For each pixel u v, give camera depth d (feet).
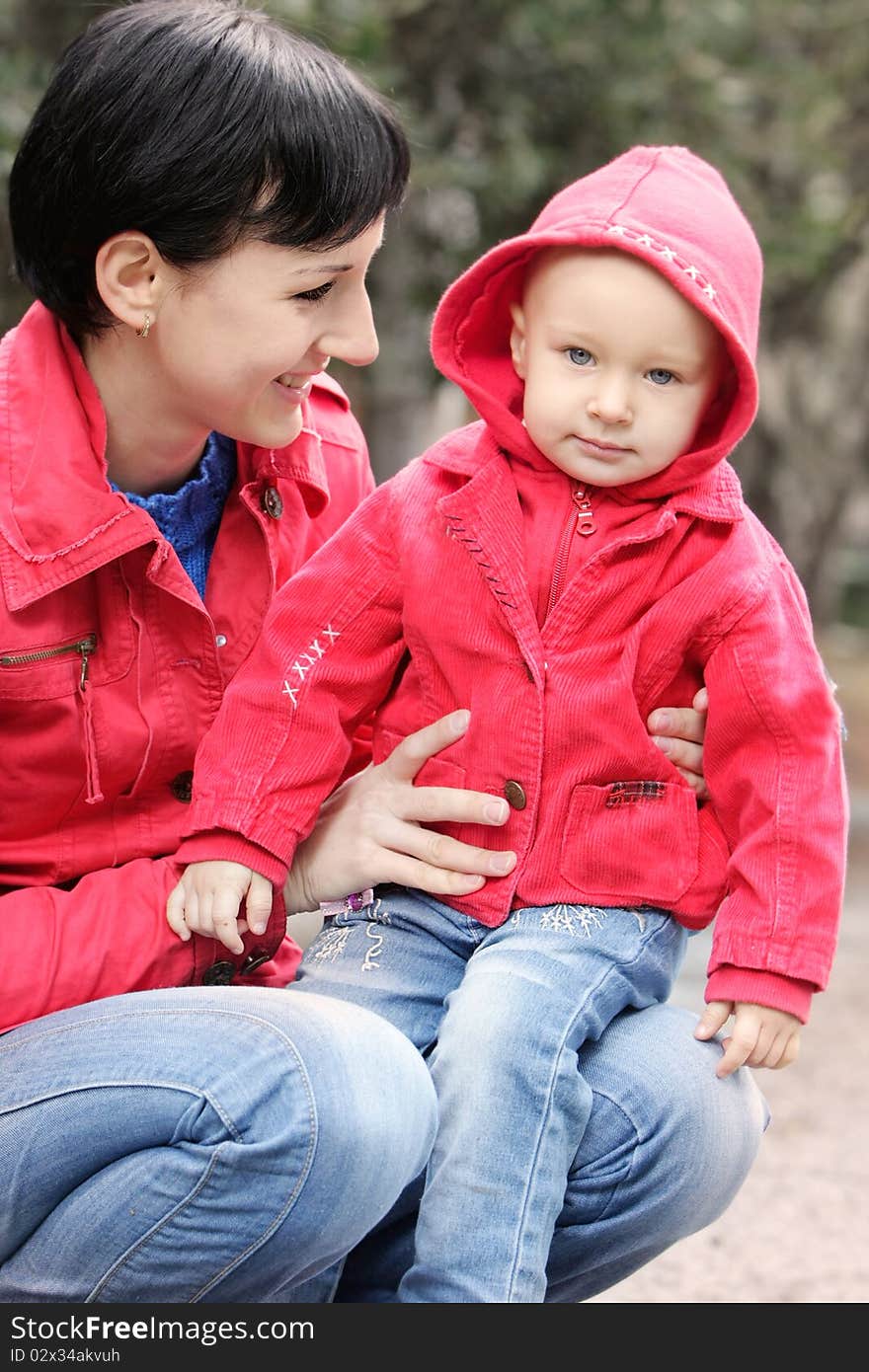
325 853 7.37
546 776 7.09
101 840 7.29
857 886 23.02
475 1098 6.49
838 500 39.32
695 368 6.88
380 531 7.47
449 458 7.41
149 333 6.79
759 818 6.92
